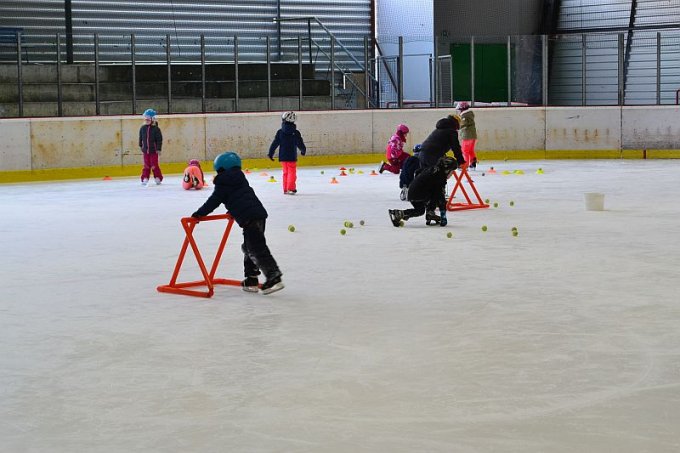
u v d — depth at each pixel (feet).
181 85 90.22
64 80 86.69
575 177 69.87
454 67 101.19
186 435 16.39
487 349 21.75
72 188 65.57
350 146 86.48
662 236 39.68
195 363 20.95
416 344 22.31
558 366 20.26
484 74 100.48
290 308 26.50
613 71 100.53
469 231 41.91
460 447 15.62
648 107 89.30
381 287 29.25
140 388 19.16
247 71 94.48
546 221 45.03
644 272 31.32
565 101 102.47
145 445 15.94
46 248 38.32
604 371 19.85
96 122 73.67
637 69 99.45
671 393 18.34
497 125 89.20
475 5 108.37
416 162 54.90
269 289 27.89
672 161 85.66
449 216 47.50
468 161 77.56
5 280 31.37
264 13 102.83
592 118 89.61
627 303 26.48
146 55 97.14
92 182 70.49
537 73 93.20
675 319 24.48
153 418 17.30
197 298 28.12
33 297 28.55
